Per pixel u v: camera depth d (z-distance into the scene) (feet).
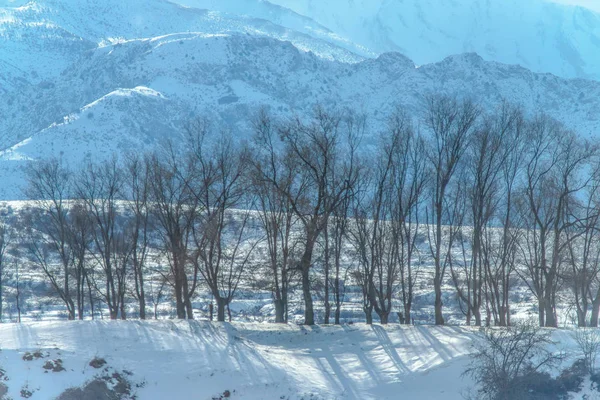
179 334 572.92
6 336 529.45
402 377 525.75
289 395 494.59
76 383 463.83
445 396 490.90
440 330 615.98
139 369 503.20
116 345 530.68
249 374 518.37
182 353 535.60
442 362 535.19
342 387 515.91
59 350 501.56
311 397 495.82
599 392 468.34
